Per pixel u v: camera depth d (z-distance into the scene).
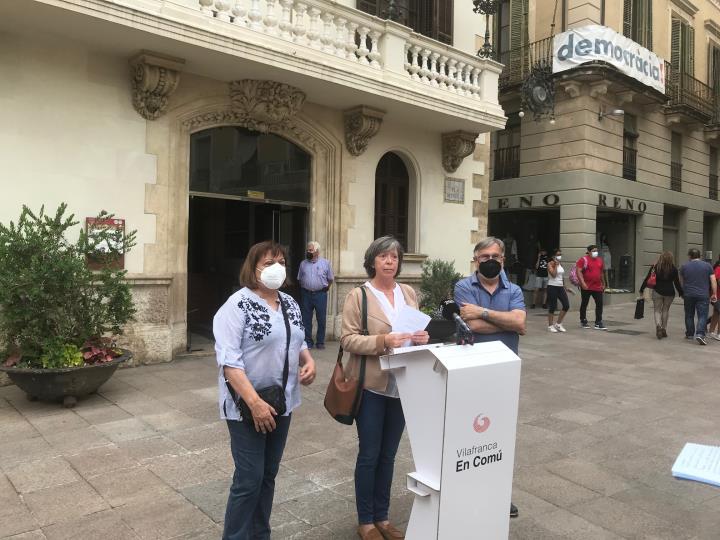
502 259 3.54
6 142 6.48
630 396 6.42
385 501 3.16
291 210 9.80
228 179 8.55
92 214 7.09
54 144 6.80
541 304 16.30
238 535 2.63
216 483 3.83
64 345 5.47
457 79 10.30
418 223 10.85
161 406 5.57
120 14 6.29
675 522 3.46
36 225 5.61
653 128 17.56
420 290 10.56
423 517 2.38
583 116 14.84
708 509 3.64
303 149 9.40
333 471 4.11
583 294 12.05
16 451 4.36
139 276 7.36
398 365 2.51
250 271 2.75
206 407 5.55
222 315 2.67
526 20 15.89
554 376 7.39
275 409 2.64
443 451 2.27
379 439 3.05
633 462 4.44
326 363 7.79
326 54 8.26
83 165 7.01
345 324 3.07
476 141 11.81
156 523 3.28
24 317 5.28
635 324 12.69
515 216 17.62
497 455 2.45
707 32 20.28
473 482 2.38
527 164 16.09
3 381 6.29
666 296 10.56
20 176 6.57
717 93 20.73
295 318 2.87
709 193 20.80
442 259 11.23
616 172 15.87
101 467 4.08
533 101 14.31
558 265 11.45
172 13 6.71
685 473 2.09
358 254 9.96
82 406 5.55
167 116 7.68
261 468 2.67
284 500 3.62
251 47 7.31
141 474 3.96
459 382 2.29
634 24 16.62
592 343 10.04
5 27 6.40
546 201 15.61
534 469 4.27
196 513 3.40
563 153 15.26
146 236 7.54
